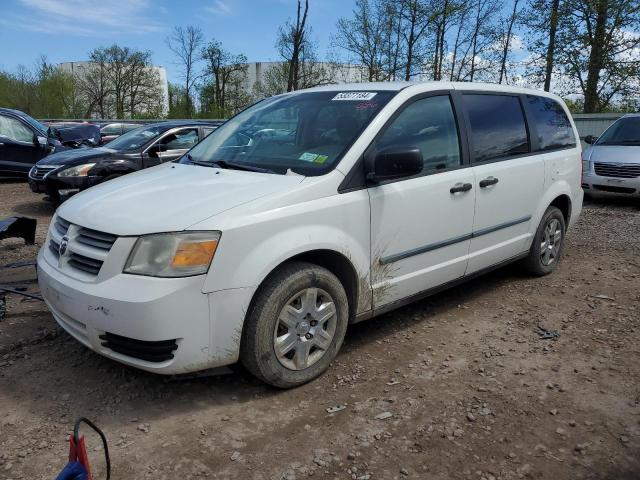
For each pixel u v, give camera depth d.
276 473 2.61
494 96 4.82
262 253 3.05
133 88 50.00
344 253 3.44
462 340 4.09
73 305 3.03
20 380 3.40
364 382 3.46
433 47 27.75
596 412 3.14
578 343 4.05
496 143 4.69
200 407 3.15
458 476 2.61
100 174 8.60
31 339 3.94
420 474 2.62
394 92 3.99
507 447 2.82
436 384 3.44
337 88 4.36
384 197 3.65
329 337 3.46
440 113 4.24
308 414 3.10
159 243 2.89
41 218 8.72
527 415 3.11
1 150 12.50
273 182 3.37
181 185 3.46
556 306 4.81
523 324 4.41
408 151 3.42
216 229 2.92
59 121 30.56
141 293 2.82
